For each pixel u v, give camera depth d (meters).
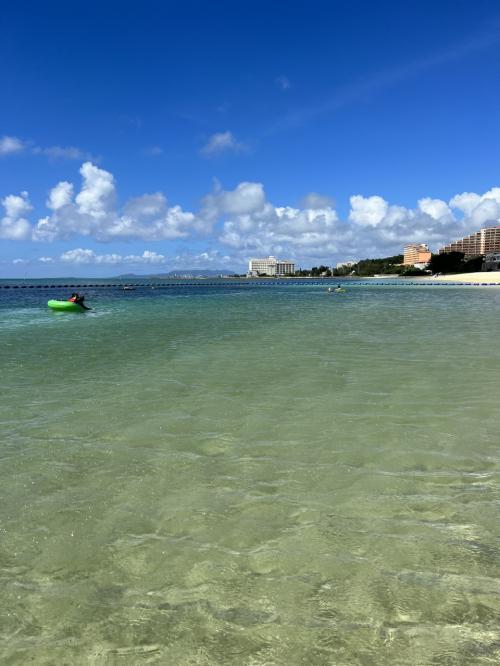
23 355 12.08
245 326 19.12
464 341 13.76
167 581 3.17
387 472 4.84
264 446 5.59
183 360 11.16
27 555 3.47
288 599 2.97
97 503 4.26
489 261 145.12
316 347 12.91
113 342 14.45
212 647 2.60
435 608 2.87
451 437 5.78
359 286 91.06
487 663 2.46
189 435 5.99
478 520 3.88
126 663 2.50
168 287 97.56
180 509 4.14
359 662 2.48
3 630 2.74
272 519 3.96
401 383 8.53
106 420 6.61
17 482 4.68
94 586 3.13
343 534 3.71
